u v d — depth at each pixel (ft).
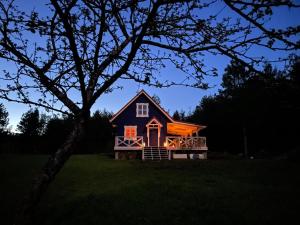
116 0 11.44
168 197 41.37
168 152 99.86
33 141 163.22
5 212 35.47
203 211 34.65
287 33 8.50
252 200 39.37
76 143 12.17
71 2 10.49
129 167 73.97
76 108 12.98
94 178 59.41
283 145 116.57
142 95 106.83
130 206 37.24
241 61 9.50
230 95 119.44
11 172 64.64
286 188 47.32
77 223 32.01
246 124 124.57
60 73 13.34
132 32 11.92
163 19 12.27
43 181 11.25
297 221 30.96
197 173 63.93
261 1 8.41
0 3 11.37
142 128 104.17
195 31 11.98
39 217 34.12
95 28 12.67
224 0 8.73
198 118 165.99
